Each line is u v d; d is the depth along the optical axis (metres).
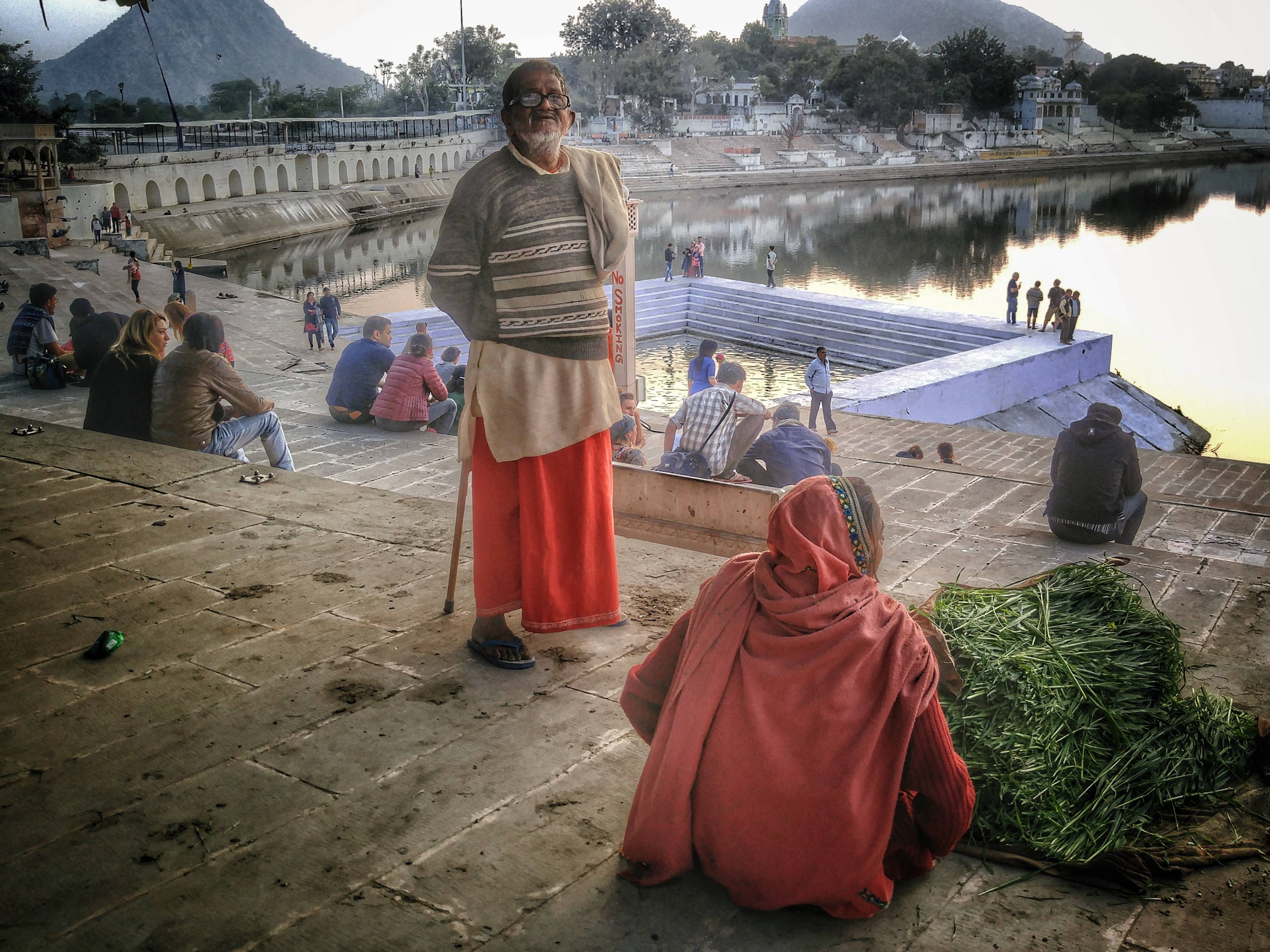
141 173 58.78
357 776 2.81
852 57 129.75
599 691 3.28
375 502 5.12
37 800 2.70
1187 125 170.88
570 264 3.12
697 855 2.29
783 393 27.72
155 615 3.81
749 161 111.31
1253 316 43.41
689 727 2.21
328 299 24.48
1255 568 5.35
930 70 140.00
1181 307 45.28
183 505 5.03
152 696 3.23
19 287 29.03
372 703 3.18
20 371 12.56
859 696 2.10
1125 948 2.16
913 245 62.34
